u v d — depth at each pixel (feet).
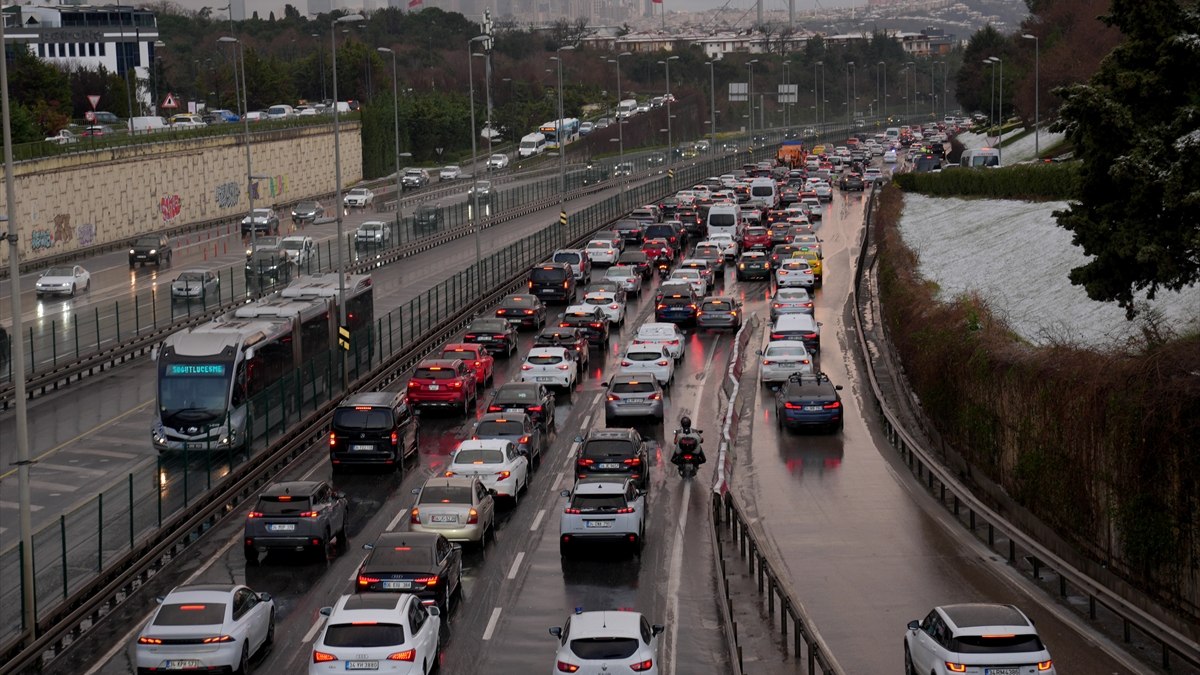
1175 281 96.07
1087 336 146.82
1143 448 83.61
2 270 260.21
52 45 573.33
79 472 125.80
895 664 76.74
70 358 172.45
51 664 79.77
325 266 263.70
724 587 84.79
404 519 110.22
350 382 160.76
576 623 69.00
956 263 222.89
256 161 399.85
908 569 95.35
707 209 357.82
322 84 613.93
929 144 625.00
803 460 129.39
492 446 115.85
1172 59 97.50
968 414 121.19
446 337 203.31
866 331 201.67
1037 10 581.53
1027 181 258.37
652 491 119.34
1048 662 64.49
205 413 130.21
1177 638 71.61
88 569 92.63
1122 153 97.86
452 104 595.47
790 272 238.27
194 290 210.18
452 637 82.64
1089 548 93.35
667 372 163.63
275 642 81.61
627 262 263.70
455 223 337.93
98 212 307.78
